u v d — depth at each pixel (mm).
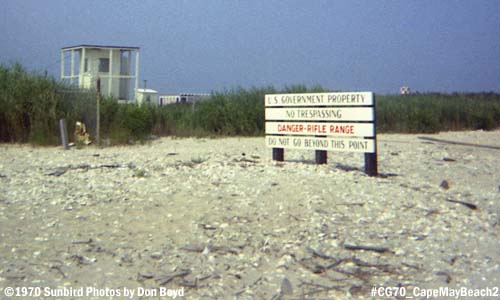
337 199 8773
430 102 32469
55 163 12961
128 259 6164
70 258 6141
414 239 7051
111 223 7348
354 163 13664
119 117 19797
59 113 18484
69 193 8906
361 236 7078
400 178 11414
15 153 15445
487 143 22469
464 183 11328
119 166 12141
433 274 5973
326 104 11883
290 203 8430
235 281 5691
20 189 9211
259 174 10836
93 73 27234
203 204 8289
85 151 16359
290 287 5488
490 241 7090
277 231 7148
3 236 6727
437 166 13945
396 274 5965
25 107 18375
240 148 17781
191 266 6031
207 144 19453
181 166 12141
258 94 25422
